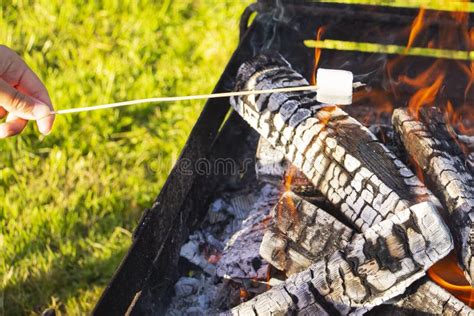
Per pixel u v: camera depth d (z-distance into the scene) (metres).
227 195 3.17
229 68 3.04
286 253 2.41
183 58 4.75
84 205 3.89
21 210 3.84
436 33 3.23
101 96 4.38
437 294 2.14
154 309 2.61
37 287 3.53
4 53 2.44
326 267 2.22
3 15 4.95
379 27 3.28
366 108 3.19
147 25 4.90
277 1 3.23
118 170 4.08
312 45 3.33
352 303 2.18
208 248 2.94
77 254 3.68
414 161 2.54
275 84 2.77
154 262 2.57
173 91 4.54
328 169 2.49
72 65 4.64
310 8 3.22
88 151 4.18
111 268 3.62
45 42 4.79
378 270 2.14
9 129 2.47
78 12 4.96
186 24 4.97
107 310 2.20
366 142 2.50
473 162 2.54
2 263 3.59
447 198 2.32
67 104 4.31
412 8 3.22
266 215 2.79
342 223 2.37
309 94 2.73
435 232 2.11
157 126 4.33
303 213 2.40
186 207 2.85
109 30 4.89
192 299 2.81
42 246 3.70
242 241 2.71
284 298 2.23
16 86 2.50
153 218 2.45
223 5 5.05
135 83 4.51
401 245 2.14
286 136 2.63
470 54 3.24
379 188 2.35
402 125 2.59
